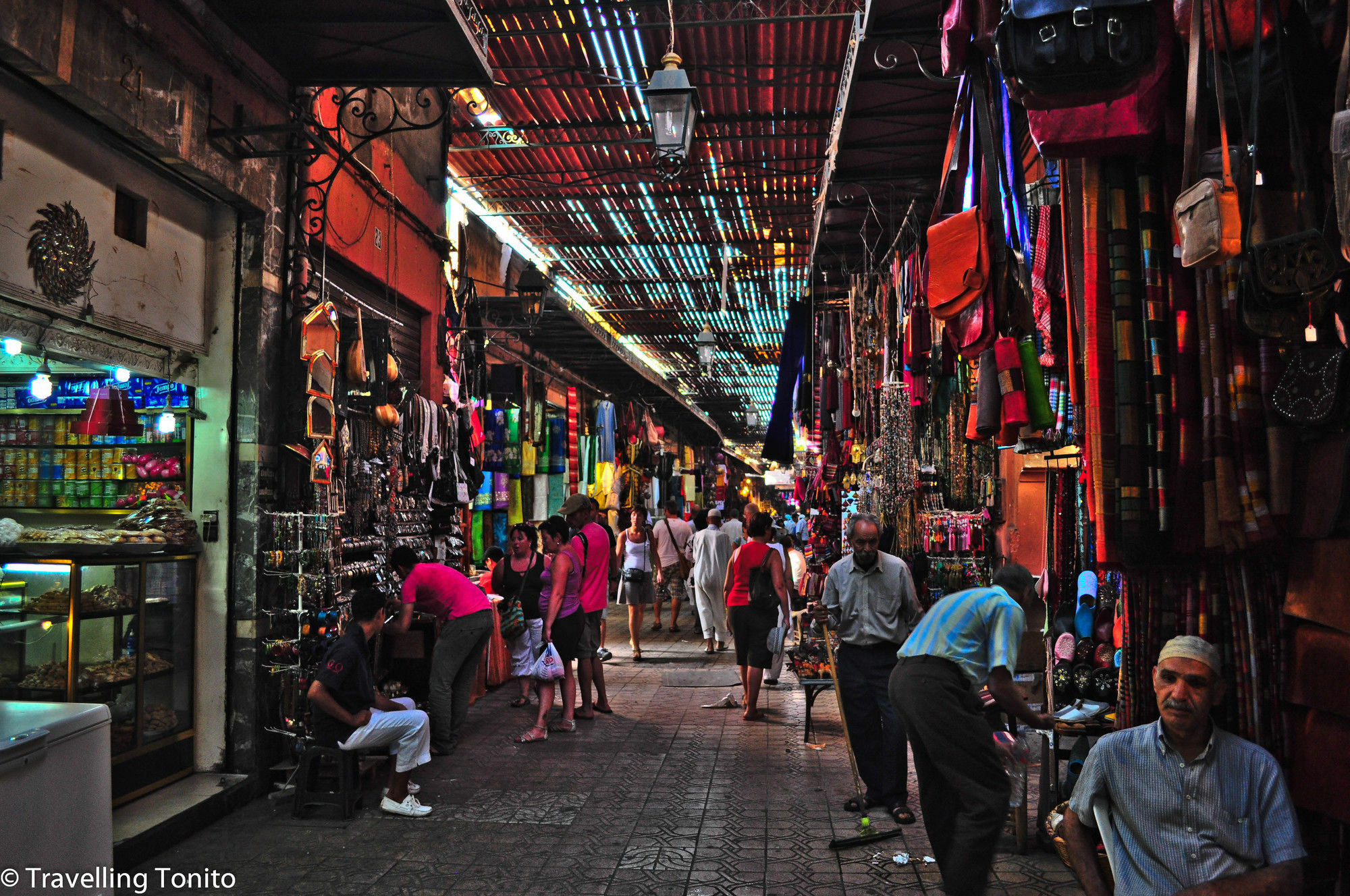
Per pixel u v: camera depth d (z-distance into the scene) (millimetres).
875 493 8828
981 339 4168
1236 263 3225
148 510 5500
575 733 7270
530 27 7840
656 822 5074
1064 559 5332
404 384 7676
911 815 5012
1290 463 3127
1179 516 3252
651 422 22844
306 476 6242
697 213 12500
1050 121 3262
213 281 5812
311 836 4891
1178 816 2643
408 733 5223
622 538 11250
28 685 4664
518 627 8188
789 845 4715
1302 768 3062
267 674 5789
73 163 4508
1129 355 3385
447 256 9805
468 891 4145
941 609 4031
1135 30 3002
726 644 12328
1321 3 3018
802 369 14008
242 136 5398
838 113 6754
